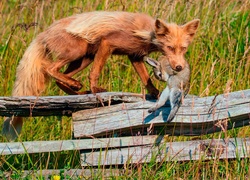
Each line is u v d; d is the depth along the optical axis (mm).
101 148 21641
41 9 31172
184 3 31859
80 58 24797
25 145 21625
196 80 28406
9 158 23656
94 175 21156
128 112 21672
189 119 21547
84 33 23875
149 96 23609
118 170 21594
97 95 21828
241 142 21969
